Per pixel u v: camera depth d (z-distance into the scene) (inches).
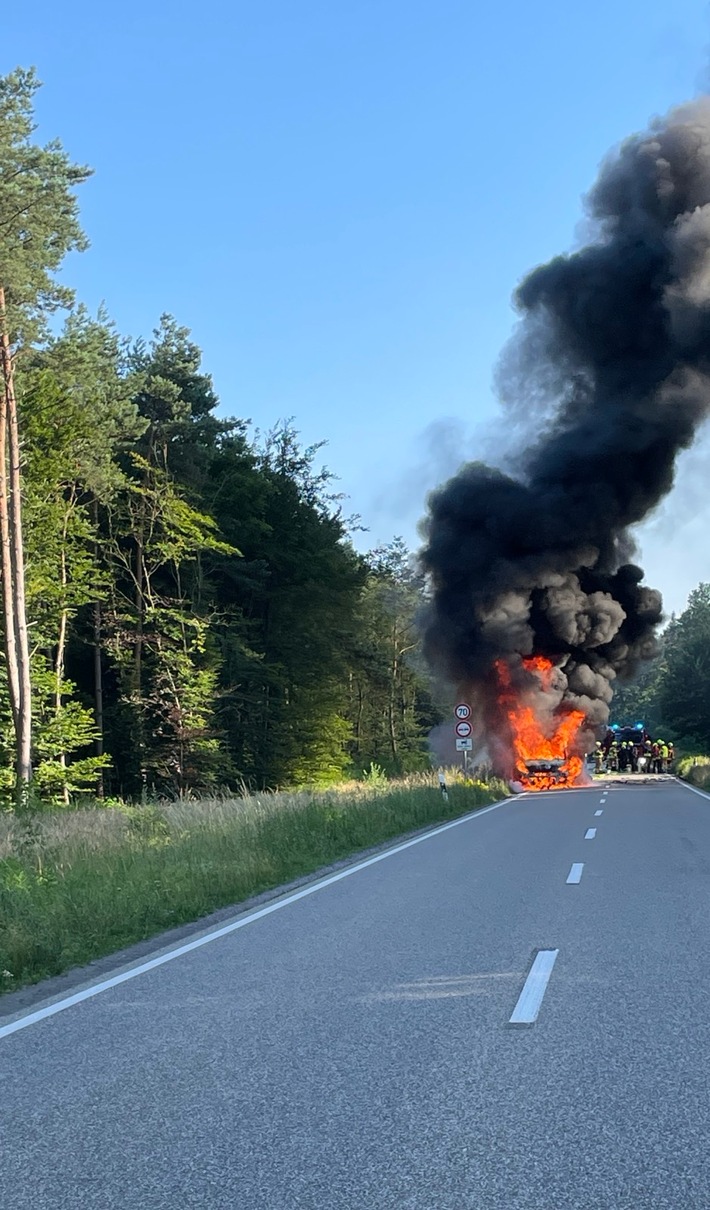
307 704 2421.3
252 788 2231.8
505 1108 219.5
